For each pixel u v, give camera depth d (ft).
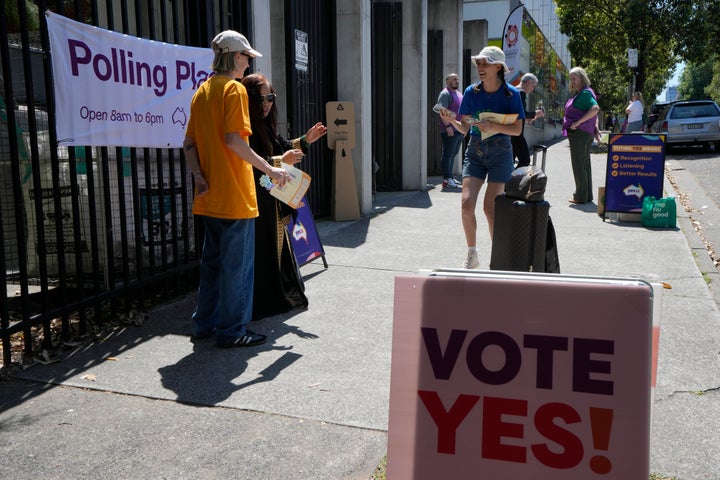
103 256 17.74
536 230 11.55
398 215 29.01
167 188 18.93
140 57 15.03
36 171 12.68
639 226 25.70
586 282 6.54
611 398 6.39
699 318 14.61
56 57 12.70
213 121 12.54
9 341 12.37
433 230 25.45
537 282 6.63
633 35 79.82
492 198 17.20
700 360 12.27
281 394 11.14
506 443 6.64
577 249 21.59
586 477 6.42
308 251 19.26
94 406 10.79
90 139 13.70
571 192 35.37
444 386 6.82
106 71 14.01
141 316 15.39
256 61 20.12
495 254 11.91
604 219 26.71
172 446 9.45
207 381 11.74
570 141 30.73
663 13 78.38
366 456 9.08
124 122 14.66
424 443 6.83
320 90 28.09
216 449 9.34
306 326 14.70
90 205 14.19
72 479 8.61
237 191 12.84
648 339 6.34
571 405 6.48
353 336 13.99
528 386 6.61
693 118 63.62
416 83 37.32
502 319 6.70
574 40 86.89
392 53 37.29
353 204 27.86
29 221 18.04
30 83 12.44
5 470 8.85
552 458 6.51
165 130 16.12
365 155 28.99
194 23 17.90
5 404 10.90
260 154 14.57
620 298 6.41
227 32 12.87
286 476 8.61
